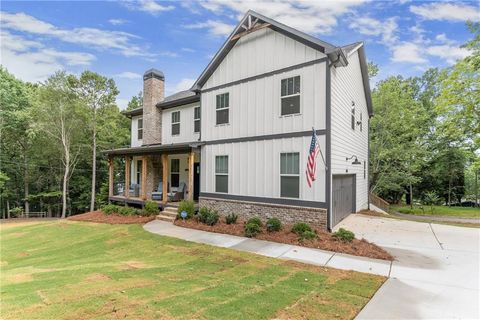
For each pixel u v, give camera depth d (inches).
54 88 854.5
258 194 425.4
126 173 649.0
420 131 912.3
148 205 537.3
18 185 1106.1
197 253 290.2
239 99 460.1
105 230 463.5
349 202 514.9
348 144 475.2
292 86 394.6
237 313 150.4
